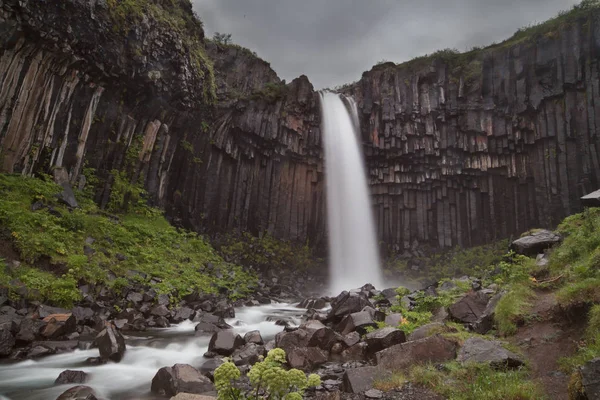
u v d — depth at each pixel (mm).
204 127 28234
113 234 17672
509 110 30469
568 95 27922
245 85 36031
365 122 35219
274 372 3562
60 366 8352
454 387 5945
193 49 26781
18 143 16953
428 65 34094
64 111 18969
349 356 9227
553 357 6371
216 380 3738
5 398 6586
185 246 22422
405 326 9672
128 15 20281
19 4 15406
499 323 8031
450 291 12188
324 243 33781
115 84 21062
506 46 31453
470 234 31797
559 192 27812
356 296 12930
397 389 6254
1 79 16016
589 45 27375
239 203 30812
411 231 33875
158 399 6781
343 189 34500
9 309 10398
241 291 20422
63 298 11805
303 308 18516
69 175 19359
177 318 13617
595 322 6320
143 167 23516
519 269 10531
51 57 17688
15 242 12820
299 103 33906
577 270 8461
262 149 32469
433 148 33031
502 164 30984
